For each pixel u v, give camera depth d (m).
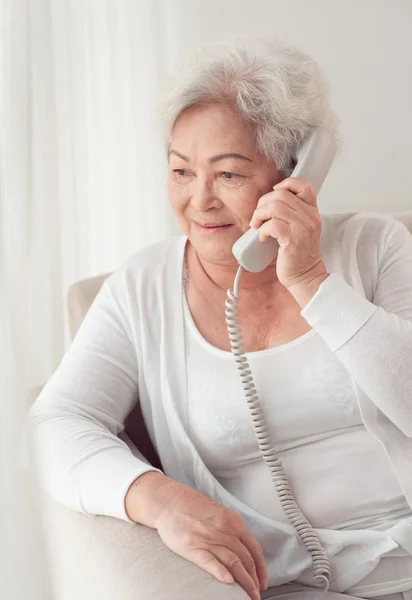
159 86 1.30
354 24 2.34
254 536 1.16
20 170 0.99
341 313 1.19
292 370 1.28
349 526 1.27
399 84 2.40
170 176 1.29
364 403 1.26
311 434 1.29
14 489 0.94
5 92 0.98
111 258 2.08
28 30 1.01
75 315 1.55
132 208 2.10
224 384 1.30
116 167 2.05
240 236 1.27
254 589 1.03
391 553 1.23
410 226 1.72
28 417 0.96
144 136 2.08
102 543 1.11
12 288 0.95
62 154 1.55
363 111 2.39
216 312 1.34
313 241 1.20
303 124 1.26
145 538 1.11
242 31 2.24
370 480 1.27
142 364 1.38
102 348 1.39
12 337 0.94
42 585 0.97
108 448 1.25
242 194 1.24
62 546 1.16
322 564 1.23
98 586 1.05
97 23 1.97
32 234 1.04
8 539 0.94
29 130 1.01
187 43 2.16
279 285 1.32
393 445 1.26
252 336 1.32
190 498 1.13
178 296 1.38
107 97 2.01
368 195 2.45
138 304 1.39
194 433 1.33
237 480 1.33
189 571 1.02
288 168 1.28
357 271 1.34
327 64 2.35
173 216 2.17
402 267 1.33
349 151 2.41
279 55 1.27
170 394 1.33
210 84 1.22
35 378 1.07
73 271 1.59
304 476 1.28
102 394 1.38
